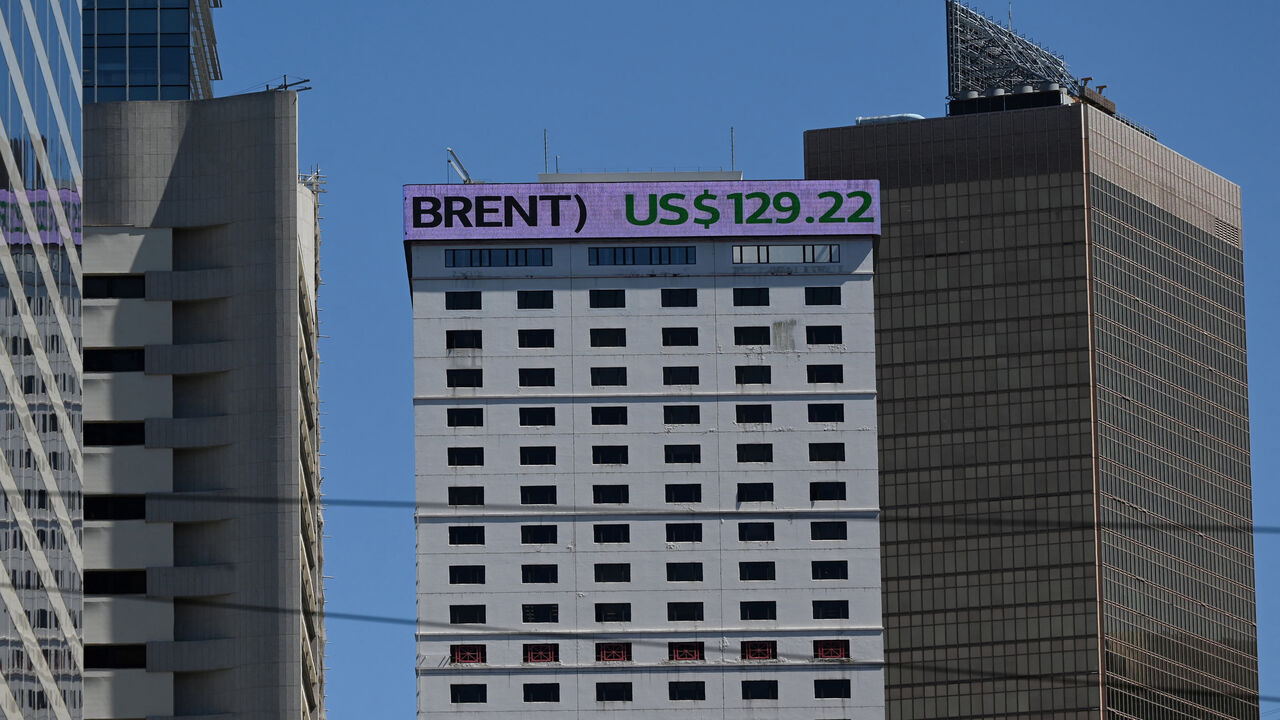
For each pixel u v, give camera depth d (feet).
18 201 644.69
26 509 646.33
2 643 606.96
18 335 643.04
